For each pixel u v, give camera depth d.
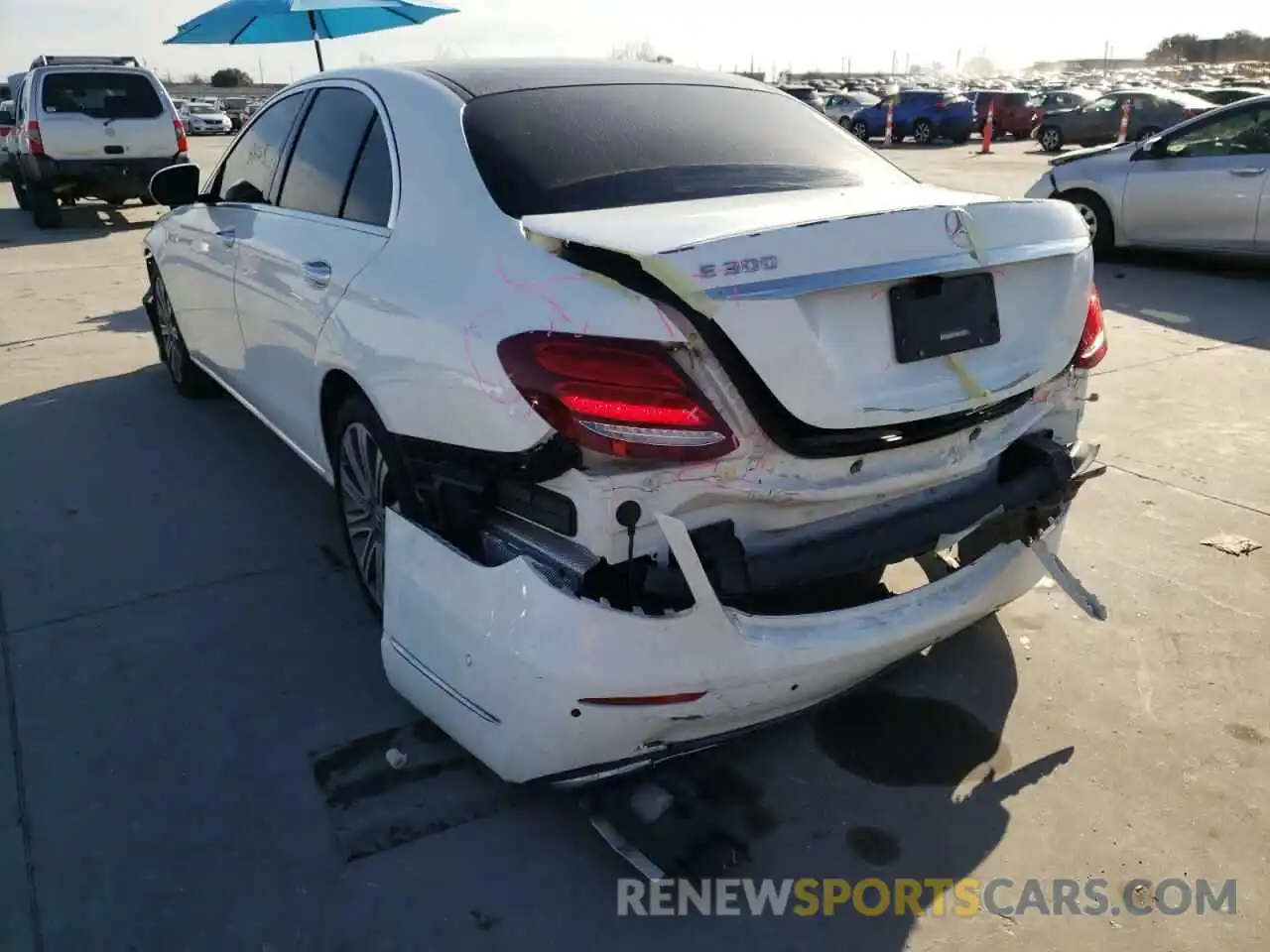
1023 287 2.41
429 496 2.41
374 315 2.63
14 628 3.24
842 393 2.07
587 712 2.03
